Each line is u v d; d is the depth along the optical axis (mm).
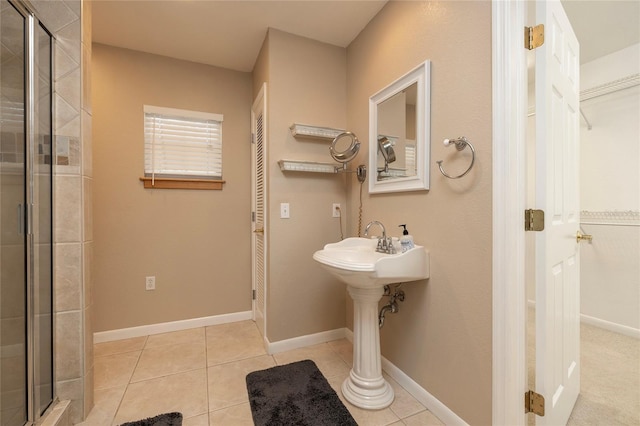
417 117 1568
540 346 1145
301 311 2219
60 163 1384
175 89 2502
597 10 1930
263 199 2318
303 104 2223
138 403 1547
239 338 2350
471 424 1273
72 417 1398
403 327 1700
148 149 2441
